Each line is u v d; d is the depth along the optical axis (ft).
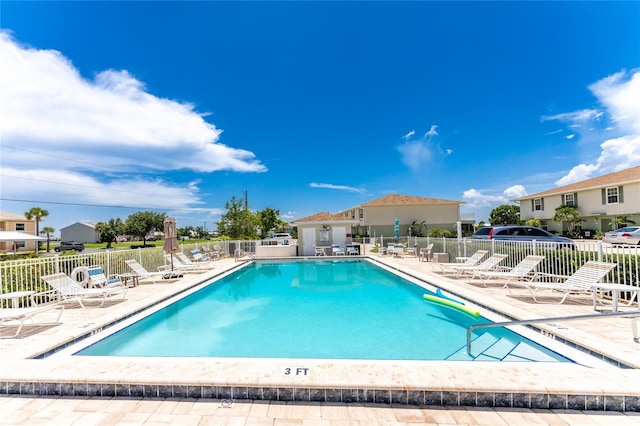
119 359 12.78
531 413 9.80
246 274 48.06
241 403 10.43
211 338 19.62
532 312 19.54
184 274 42.52
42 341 15.60
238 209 108.37
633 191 84.64
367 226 118.52
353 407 10.17
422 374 11.12
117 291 29.22
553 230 108.47
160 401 10.56
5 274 22.41
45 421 9.55
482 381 10.56
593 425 9.20
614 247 23.06
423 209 115.96
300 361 12.36
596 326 16.70
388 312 25.09
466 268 33.27
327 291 34.22
